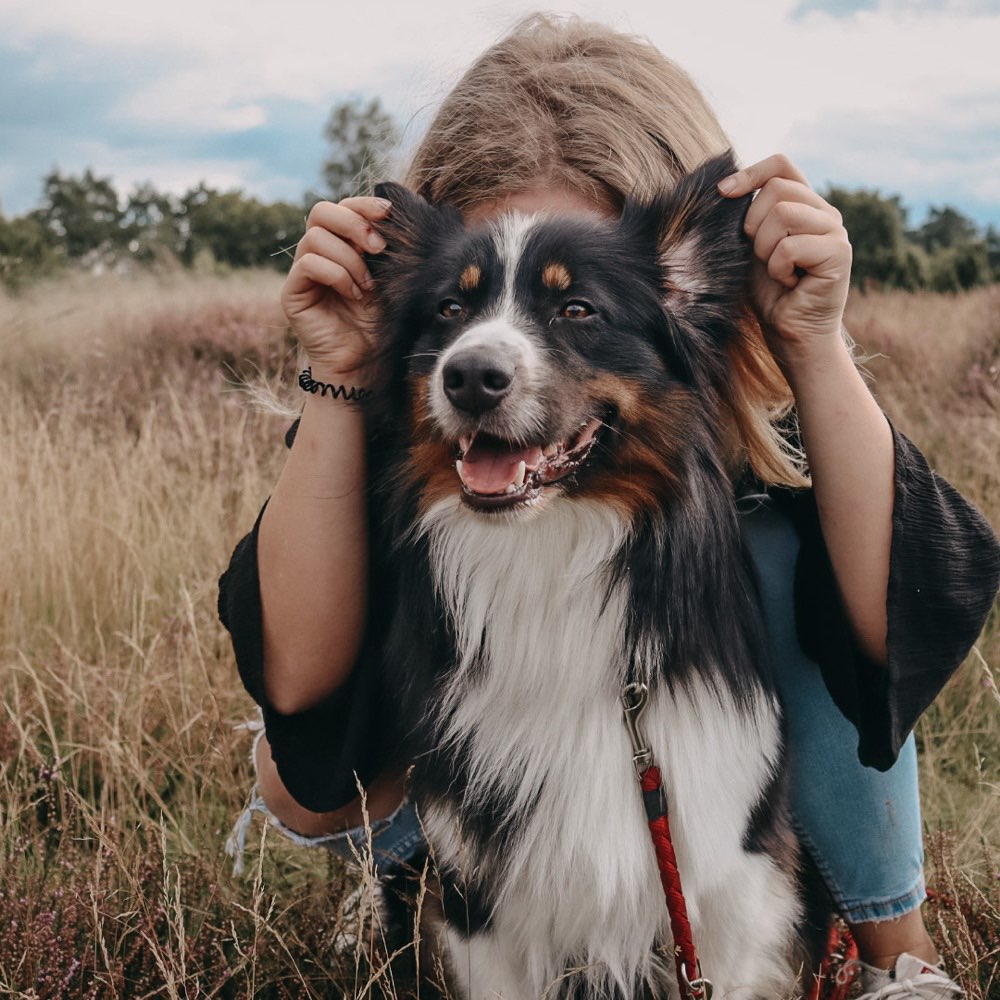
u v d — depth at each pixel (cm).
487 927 264
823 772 281
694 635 251
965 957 282
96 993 271
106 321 1025
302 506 262
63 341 980
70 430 663
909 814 285
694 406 258
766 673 263
